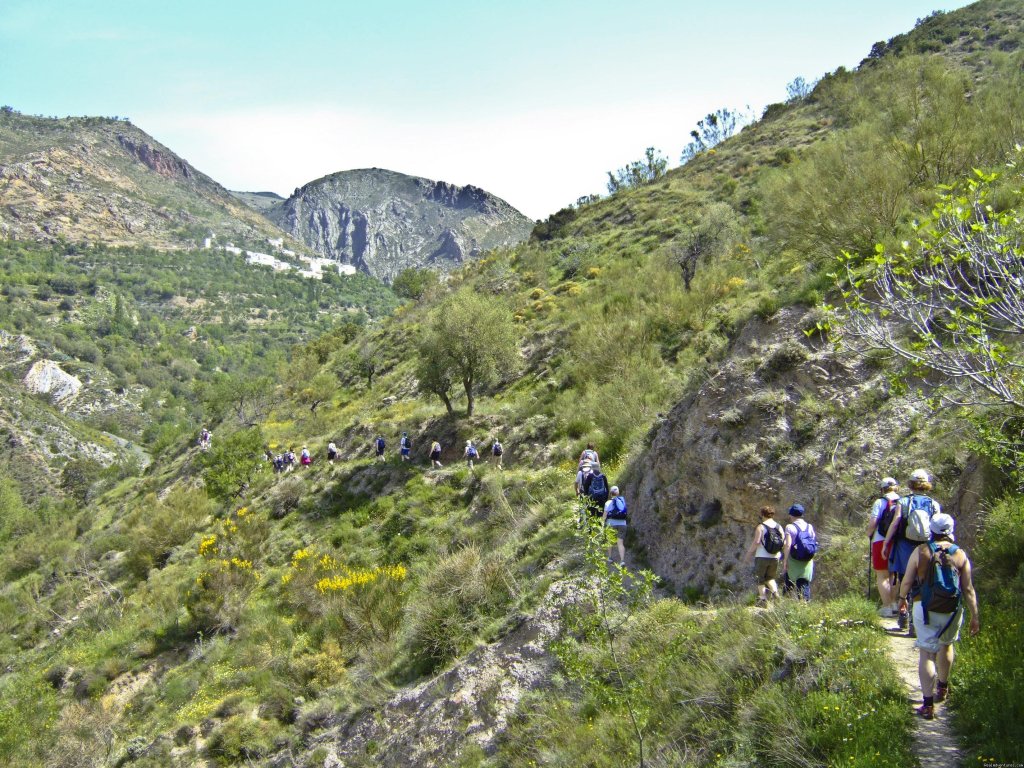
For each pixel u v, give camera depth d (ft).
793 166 54.44
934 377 28.73
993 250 19.19
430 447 78.48
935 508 18.69
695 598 30.68
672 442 38.37
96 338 577.02
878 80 71.56
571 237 181.27
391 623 46.24
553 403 70.38
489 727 29.25
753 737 17.42
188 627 60.59
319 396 152.56
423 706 33.96
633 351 68.74
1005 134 44.21
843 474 28.30
